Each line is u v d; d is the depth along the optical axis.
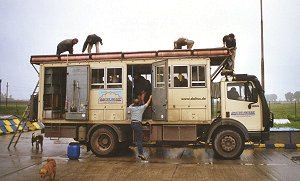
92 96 11.09
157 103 10.51
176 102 10.43
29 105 12.12
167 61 10.30
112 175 7.82
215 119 10.43
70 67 11.20
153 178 7.47
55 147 13.30
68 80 11.20
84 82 11.03
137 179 7.39
